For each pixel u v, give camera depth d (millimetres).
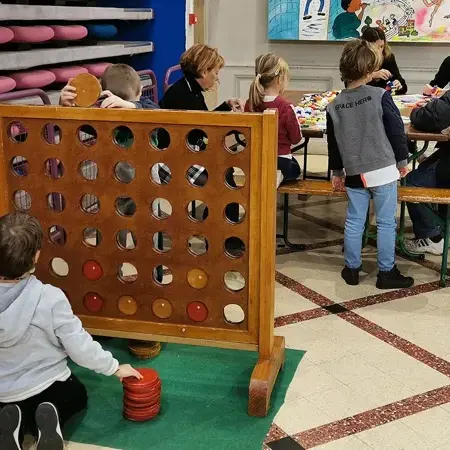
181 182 2615
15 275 2227
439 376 2900
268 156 2484
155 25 6207
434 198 3713
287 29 6742
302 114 4488
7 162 2756
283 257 4332
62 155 2693
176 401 2689
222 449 2391
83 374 2877
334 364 2990
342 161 3723
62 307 2277
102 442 2420
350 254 3830
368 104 3549
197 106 3945
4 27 4152
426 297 3711
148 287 2768
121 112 2572
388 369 2953
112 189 2688
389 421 2572
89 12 5043
